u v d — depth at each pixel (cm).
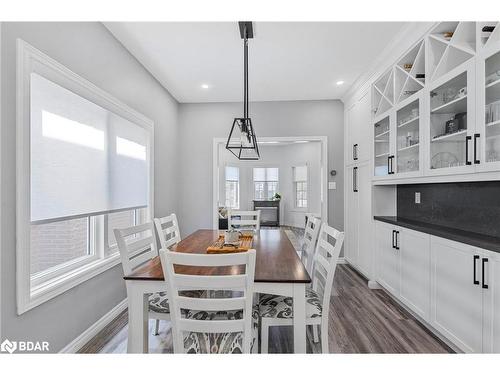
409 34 254
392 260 284
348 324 241
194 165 475
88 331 221
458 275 188
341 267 422
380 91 320
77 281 206
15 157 157
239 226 409
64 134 193
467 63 185
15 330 157
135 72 309
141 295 160
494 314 159
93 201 226
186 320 131
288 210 873
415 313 250
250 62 320
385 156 315
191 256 121
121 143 272
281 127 463
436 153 229
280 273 159
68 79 198
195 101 466
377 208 336
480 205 210
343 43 278
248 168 899
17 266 157
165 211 411
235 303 127
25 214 161
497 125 176
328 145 456
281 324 169
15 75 157
